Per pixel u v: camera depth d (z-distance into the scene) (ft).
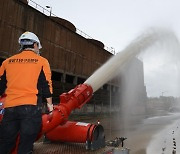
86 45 84.33
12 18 53.16
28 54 8.07
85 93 13.33
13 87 7.57
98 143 12.78
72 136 12.89
